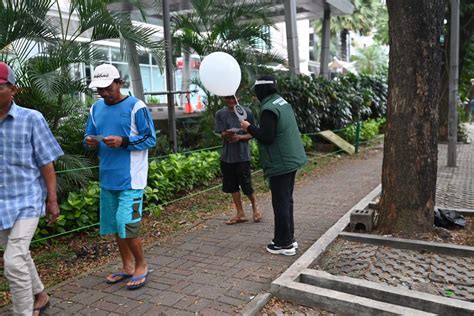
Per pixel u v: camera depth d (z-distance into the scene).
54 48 5.82
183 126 10.51
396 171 4.56
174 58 9.59
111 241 5.04
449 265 3.88
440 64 4.51
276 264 4.18
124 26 6.23
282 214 4.33
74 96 5.92
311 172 9.52
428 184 4.51
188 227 5.53
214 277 3.91
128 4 9.80
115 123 3.56
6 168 2.84
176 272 4.06
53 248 4.82
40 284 3.29
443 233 4.49
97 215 5.41
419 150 4.45
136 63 6.99
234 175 5.50
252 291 3.61
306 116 11.70
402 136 4.49
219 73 4.25
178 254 4.54
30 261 3.19
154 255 4.53
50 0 5.67
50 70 5.59
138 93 10.09
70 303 3.50
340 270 3.89
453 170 9.39
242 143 5.36
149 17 12.95
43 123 3.00
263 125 4.07
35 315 3.19
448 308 3.11
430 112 4.44
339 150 12.22
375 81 17.23
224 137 5.10
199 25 9.77
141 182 3.63
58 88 5.54
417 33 4.32
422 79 4.38
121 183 3.57
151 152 8.37
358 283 3.47
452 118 9.71
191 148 9.69
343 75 16.83
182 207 6.46
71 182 5.45
